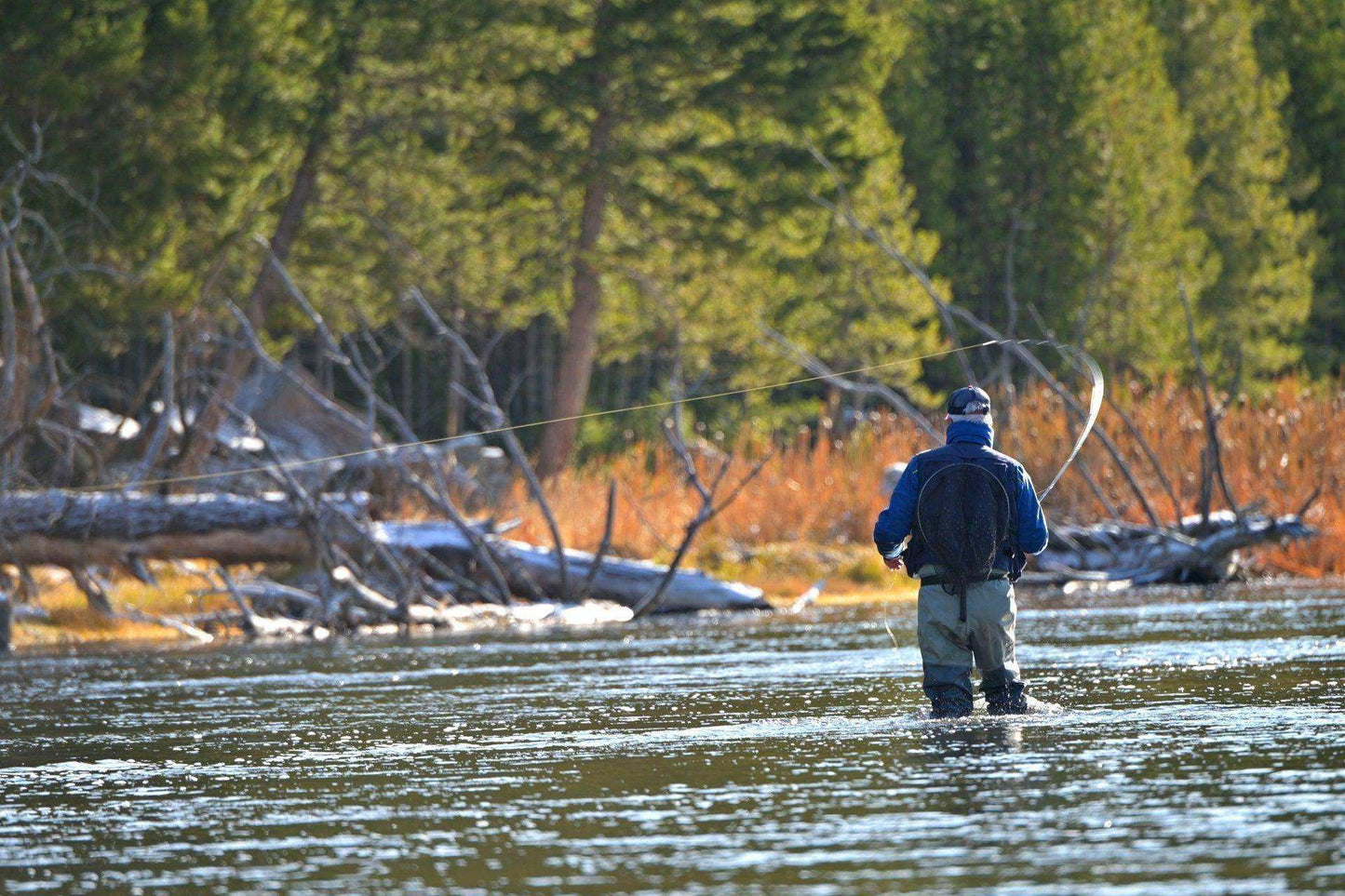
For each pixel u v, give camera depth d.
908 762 18.58
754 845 14.30
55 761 22.25
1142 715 22.03
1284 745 18.62
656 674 32.00
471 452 100.56
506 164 115.12
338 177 104.31
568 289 121.75
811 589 60.72
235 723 26.19
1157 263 155.62
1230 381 164.25
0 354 76.88
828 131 120.94
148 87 86.50
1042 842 13.76
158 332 94.69
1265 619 39.69
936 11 168.75
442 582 57.41
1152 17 187.25
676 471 77.19
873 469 74.69
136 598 57.66
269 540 52.31
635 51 110.94
